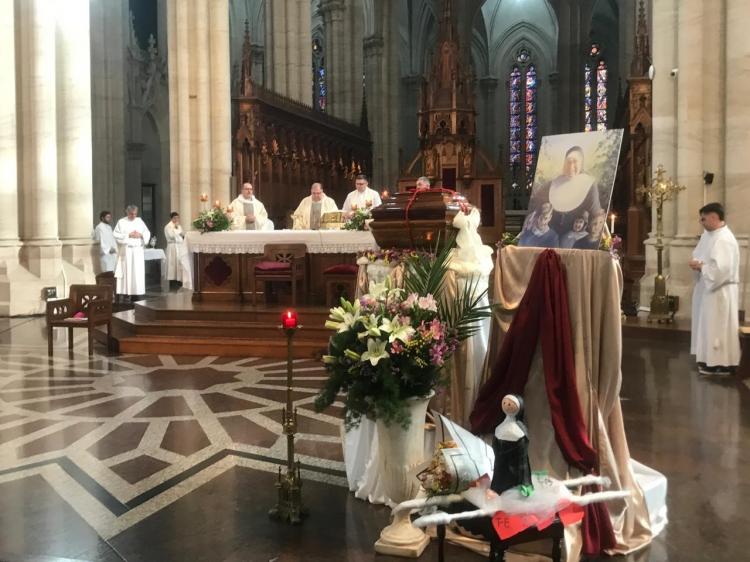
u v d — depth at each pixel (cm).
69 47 1505
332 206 1311
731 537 408
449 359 416
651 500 423
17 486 497
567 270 409
